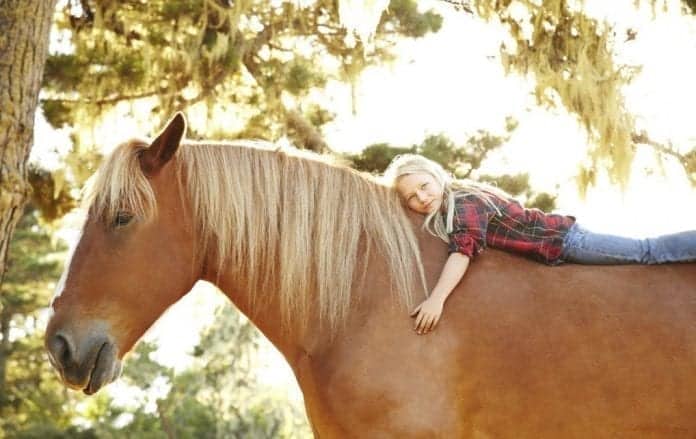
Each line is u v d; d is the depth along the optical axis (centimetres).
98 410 1695
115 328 324
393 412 316
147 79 802
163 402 1745
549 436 315
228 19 846
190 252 339
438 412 315
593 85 816
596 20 846
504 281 331
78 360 318
